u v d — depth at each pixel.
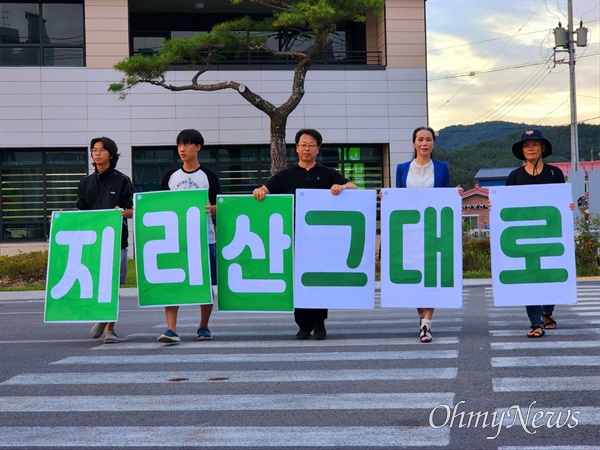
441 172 9.16
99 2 28.41
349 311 12.65
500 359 7.45
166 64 24.69
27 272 21.73
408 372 6.98
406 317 11.40
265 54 29.73
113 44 28.50
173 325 9.09
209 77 28.80
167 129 28.70
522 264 9.00
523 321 10.34
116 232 9.25
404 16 29.28
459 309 12.48
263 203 9.15
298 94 25.55
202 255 9.05
